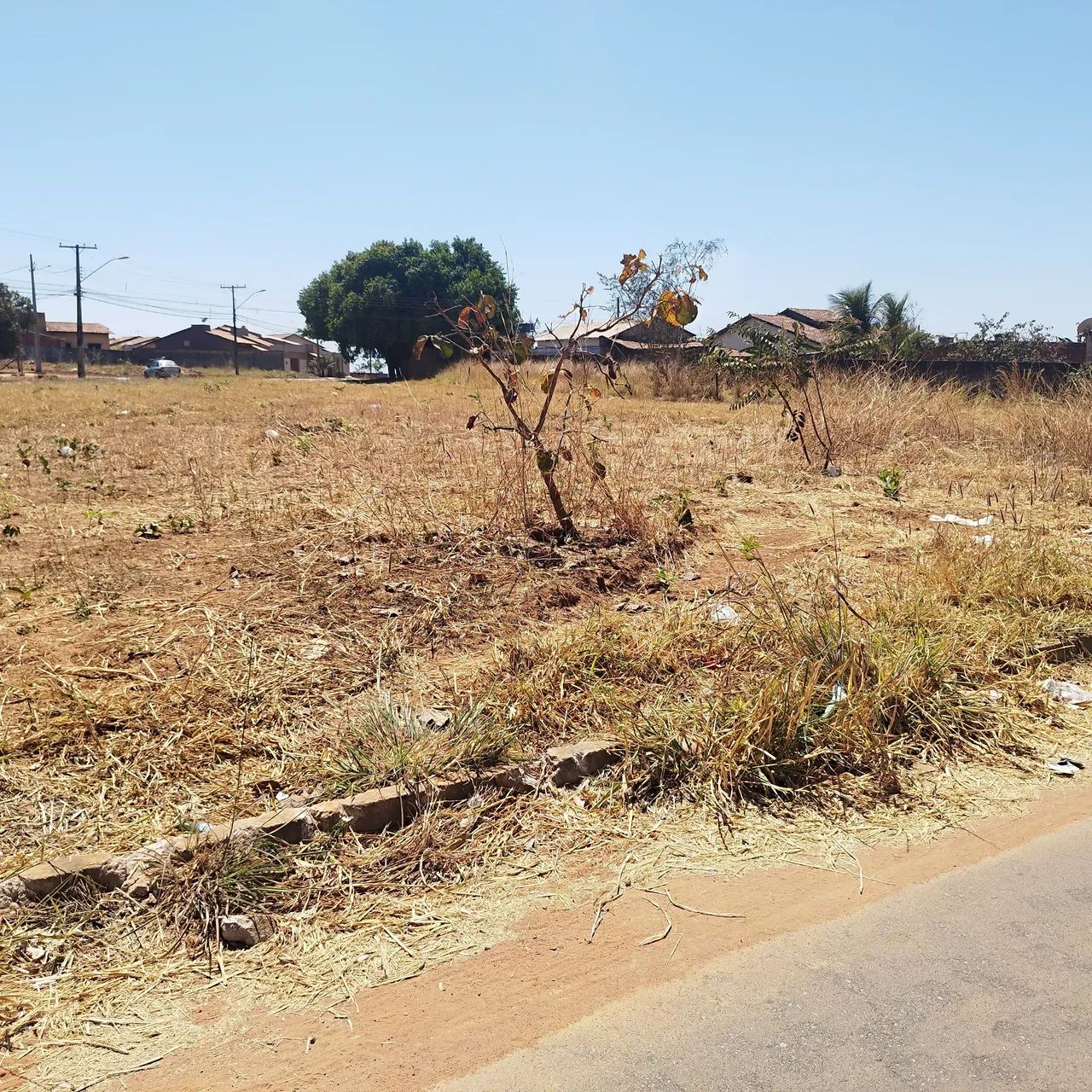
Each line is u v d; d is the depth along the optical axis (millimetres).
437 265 55281
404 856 3268
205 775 3582
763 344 11102
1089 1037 2510
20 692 3996
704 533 6938
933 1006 2629
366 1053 2471
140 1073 2395
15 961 2721
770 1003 2643
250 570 5574
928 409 12367
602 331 6516
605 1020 2580
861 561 6344
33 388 30703
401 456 9812
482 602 5273
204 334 94875
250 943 2857
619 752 3879
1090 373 13531
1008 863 3336
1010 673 4742
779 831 3529
